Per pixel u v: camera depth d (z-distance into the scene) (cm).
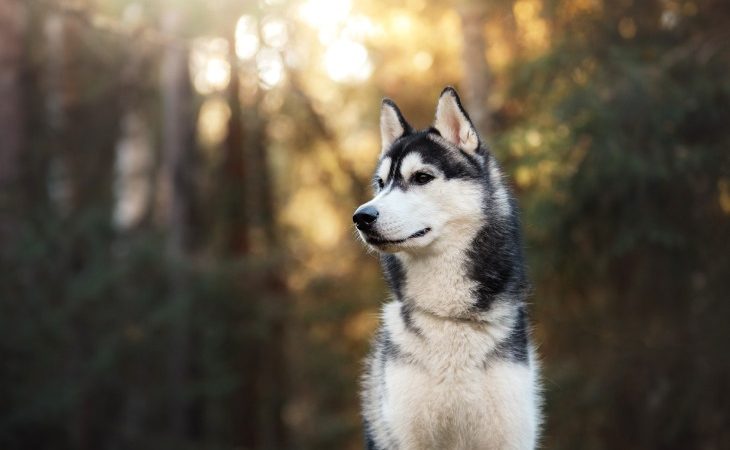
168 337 1589
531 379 535
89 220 1539
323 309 1800
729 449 1145
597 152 1077
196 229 1902
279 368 1848
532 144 1152
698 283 1173
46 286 1461
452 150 563
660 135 1075
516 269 554
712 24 1148
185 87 1853
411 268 548
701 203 1128
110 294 1536
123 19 1658
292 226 1942
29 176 1708
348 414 1994
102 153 2112
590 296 1273
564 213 1130
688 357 1170
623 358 1214
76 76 1952
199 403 1712
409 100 1659
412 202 538
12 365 1373
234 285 1720
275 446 1822
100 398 1517
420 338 529
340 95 1838
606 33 1162
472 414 518
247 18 1576
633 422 1230
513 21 1376
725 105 1096
